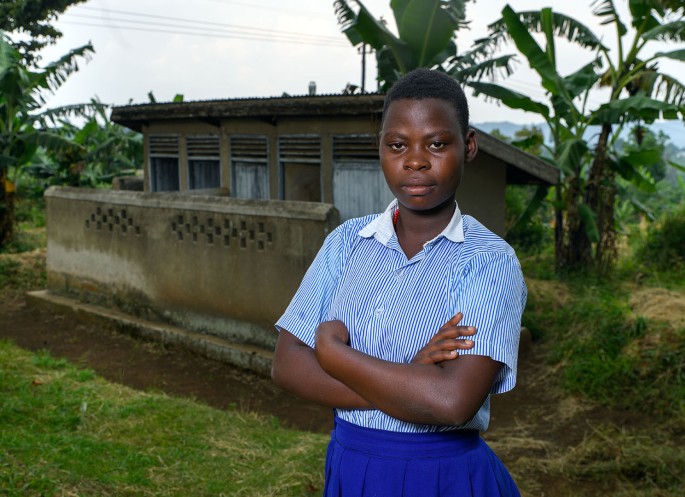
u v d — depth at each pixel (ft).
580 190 31.55
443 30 25.89
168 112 27.78
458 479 4.09
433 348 3.75
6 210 35.12
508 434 15.39
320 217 17.29
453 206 4.18
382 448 4.10
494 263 3.93
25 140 32.96
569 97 29.01
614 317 21.36
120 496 9.79
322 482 10.85
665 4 23.32
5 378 15.38
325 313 4.48
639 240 36.17
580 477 12.69
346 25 29.22
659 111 27.76
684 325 20.10
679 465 12.77
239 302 19.27
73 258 24.31
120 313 22.58
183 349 20.13
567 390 17.97
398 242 4.21
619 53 29.19
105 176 46.50
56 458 10.71
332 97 22.68
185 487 10.42
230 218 19.16
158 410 14.02
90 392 14.89
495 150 22.85
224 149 27.43
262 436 13.10
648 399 16.89
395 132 3.94
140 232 21.67
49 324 23.09
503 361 3.76
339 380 3.91
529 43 26.96
